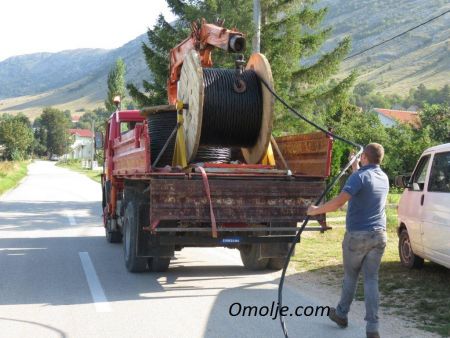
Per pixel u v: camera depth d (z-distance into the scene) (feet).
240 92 31.12
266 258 32.45
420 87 508.53
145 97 78.23
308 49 73.92
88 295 27.07
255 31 60.29
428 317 23.36
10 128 331.57
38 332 21.52
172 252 30.35
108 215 43.04
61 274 31.86
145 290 28.12
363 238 20.79
